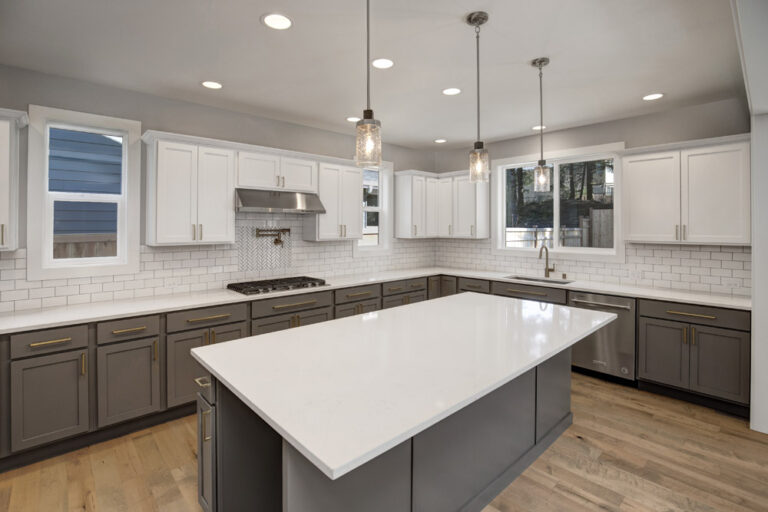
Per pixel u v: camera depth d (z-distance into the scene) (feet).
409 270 17.93
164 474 8.02
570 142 14.96
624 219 12.82
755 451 8.69
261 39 8.18
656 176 12.12
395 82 10.51
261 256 13.70
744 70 6.95
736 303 10.27
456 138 16.58
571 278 15.19
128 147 10.89
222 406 5.96
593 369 12.75
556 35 8.07
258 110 12.83
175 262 11.78
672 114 12.69
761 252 9.38
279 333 7.43
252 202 11.91
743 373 10.00
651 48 8.58
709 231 11.17
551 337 7.11
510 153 16.74
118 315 9.12
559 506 7.03
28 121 8.98
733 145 10.77
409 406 4.45
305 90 11.07
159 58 9.01
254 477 6.33
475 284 15.97
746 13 5.38
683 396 11.18
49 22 7.48
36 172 9.61
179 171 10.91
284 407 4.42
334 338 7.11
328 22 7.54
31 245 9.58
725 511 6.88
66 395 8.55
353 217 15.11
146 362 9.59
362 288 14.21
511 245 17.30
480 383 5.09
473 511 6.52
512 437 7.51
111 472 8.08
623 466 8.17
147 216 11.12
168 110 11.59
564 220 15.66
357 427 3.98
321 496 4.40
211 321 10.61
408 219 17.47
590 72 9.87
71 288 10.13
